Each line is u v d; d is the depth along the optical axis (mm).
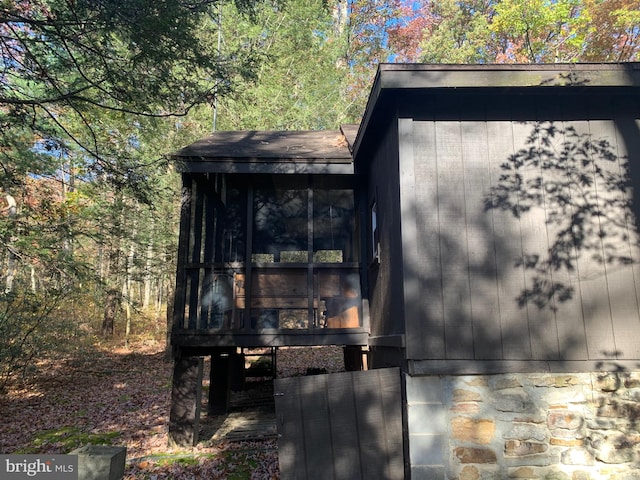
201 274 7215
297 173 6527
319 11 15648
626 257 4352
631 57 15500
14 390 10398
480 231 4352
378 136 5691
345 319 6527
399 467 4379
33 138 6945
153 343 17359
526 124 4555
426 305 4195
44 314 10320
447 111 4543
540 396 4121
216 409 8250
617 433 4066
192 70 6043
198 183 7020
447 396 4125
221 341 6215
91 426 7707
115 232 8305
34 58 5430
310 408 4520
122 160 6332
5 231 6809
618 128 4586
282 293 6535
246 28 14070
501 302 4238
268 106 14172
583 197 4449
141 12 4832
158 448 6266
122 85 5754
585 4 15016
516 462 4020
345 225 8492
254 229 8406
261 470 5375
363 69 20250
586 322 4230
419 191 4387
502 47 18875
